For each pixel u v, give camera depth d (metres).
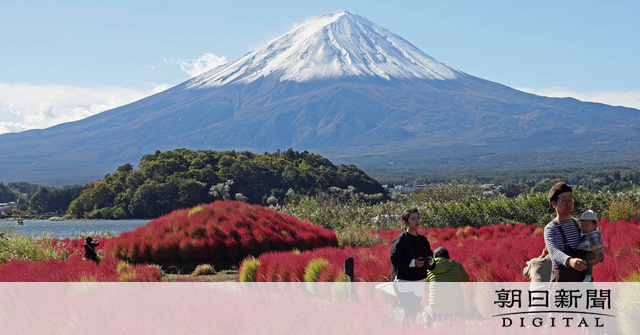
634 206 27.23
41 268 15.98
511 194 137.88
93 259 20.81
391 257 9.05
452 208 32.34
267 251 21.66
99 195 146.38
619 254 12.19
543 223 28.73
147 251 21.75
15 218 169.38
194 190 133.25
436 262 8.96
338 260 13.52
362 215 34.12
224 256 21.38
